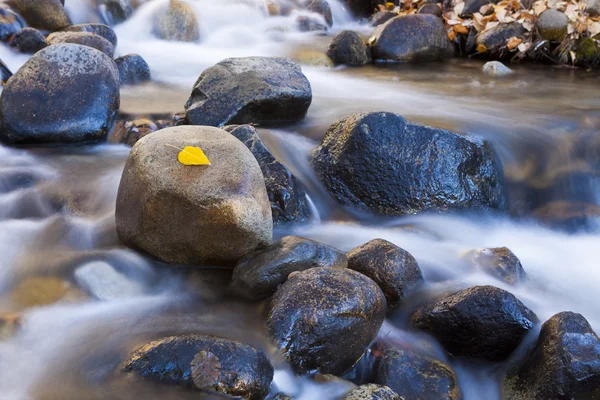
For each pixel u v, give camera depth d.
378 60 4.63
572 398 2.37
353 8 6.05
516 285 2.66
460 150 2.96
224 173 2.55
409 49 4.58
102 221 2.77
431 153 2.93
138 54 4.00
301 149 3.06
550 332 2.43
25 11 3.99
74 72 3.11
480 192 2.97
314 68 4.33
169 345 2.33
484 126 3.23
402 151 2.93
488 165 3.00
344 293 2.42
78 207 2.82
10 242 2.69
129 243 2.64
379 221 2.91
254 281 2.50
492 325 2.49
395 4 5.80
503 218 3.00
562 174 3.12
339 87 3.81
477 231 2.90
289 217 2.83
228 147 2.60
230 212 2.52
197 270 2.60
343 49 4.47
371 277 2.59
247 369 2.31
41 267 2.60
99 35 3.89
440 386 2.41
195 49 4.51
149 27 4.62
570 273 2.76
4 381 2.32
